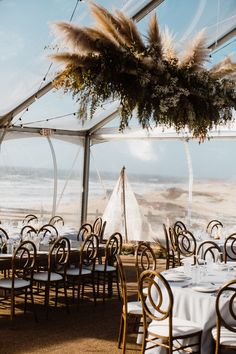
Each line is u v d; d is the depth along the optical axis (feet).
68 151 34.19
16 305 19.53
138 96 12.99
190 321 13.28
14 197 33.19
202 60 13.76
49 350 14.66
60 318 18.08
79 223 34.88
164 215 35.99
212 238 26.17
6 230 24.93
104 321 17.89
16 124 30.30
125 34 13.05
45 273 19.26
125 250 32.86
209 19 23.67
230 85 14.35
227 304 13.12
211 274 16.02
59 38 12.19
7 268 18.19
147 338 13.98
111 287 21.52
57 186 33.78
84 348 14.97
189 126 14.34
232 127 28.78
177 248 24.08
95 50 12.44
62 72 12.96
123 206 34.78
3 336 15.72
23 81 24.77
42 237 22.74
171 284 14.42
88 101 13.03
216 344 12.30
